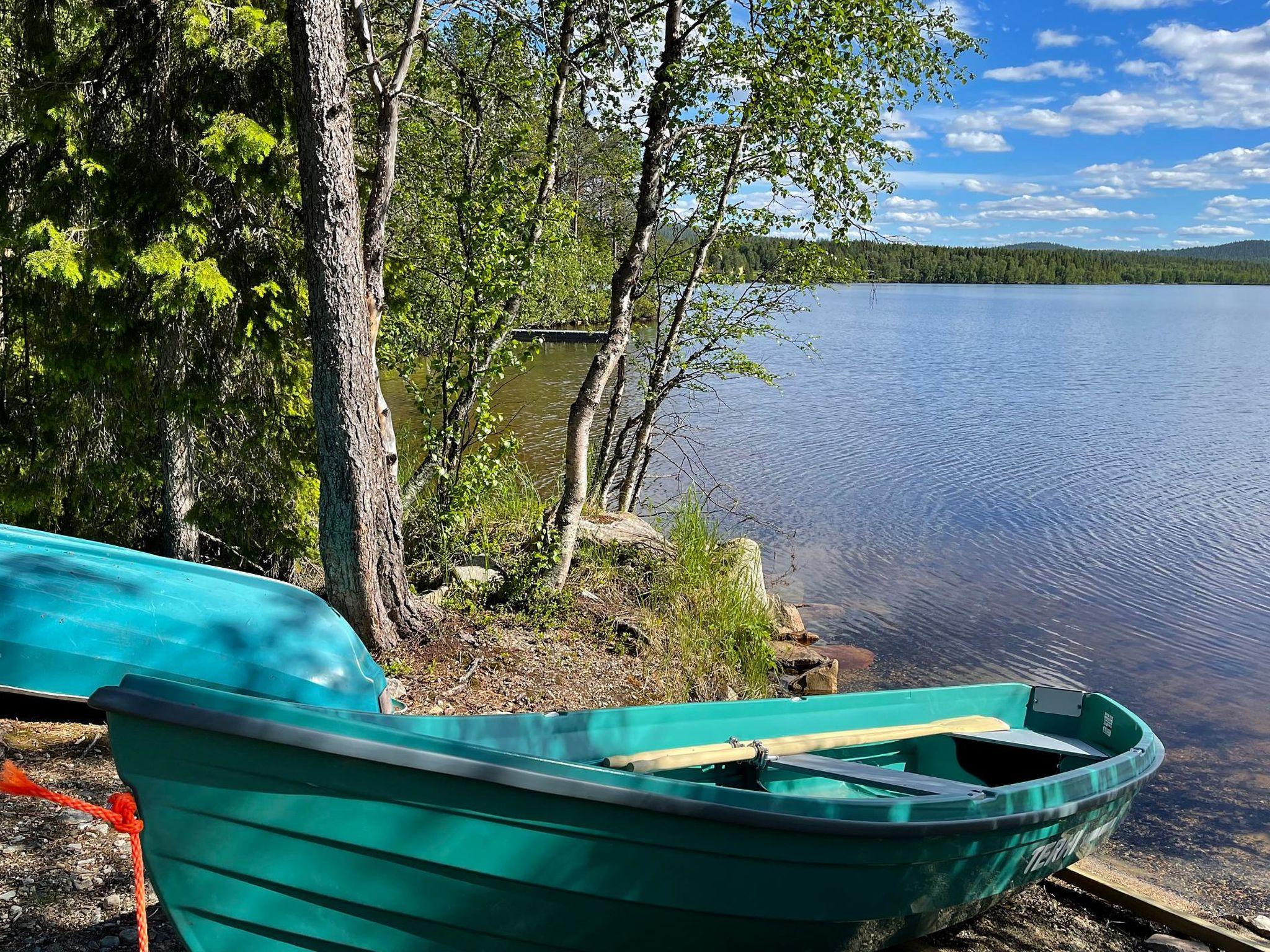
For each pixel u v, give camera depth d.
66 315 8.04
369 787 3.70
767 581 13.77
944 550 15.69
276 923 3.87
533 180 9.84
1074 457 23.16
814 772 5.15
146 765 3.60
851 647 11.51
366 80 9.02
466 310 9.37
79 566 6.26
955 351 52.28
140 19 8.05
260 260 8.49
